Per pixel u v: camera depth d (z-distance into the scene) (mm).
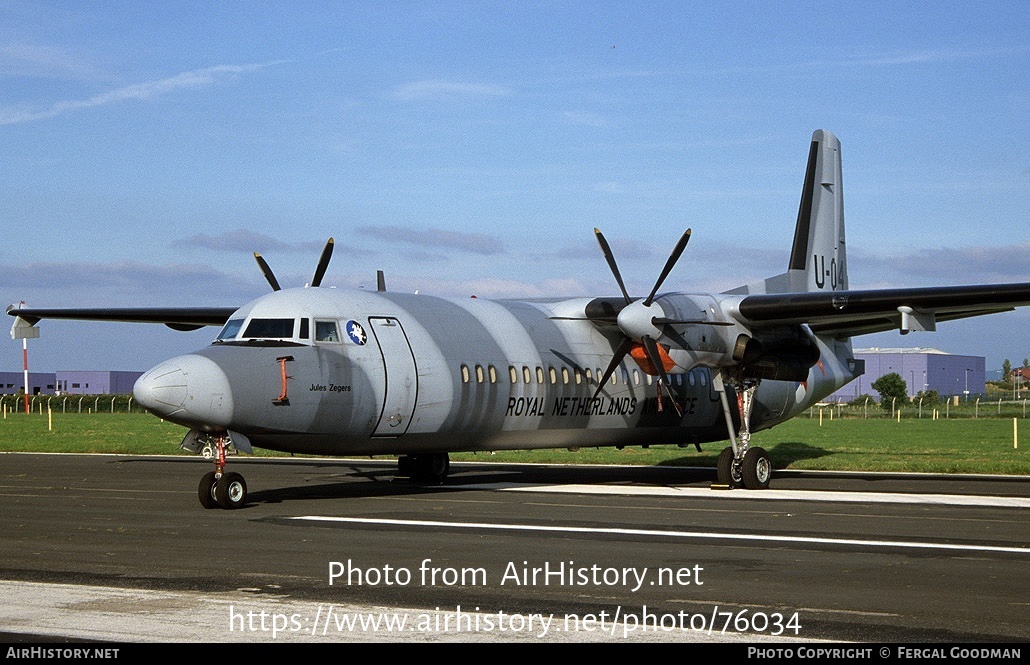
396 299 19844
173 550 12211
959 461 30547
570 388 21875
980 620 8656
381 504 17562
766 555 11938
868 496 19578
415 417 18906
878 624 8539
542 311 22609
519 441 21500
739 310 22141
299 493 19781
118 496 19359
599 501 18312
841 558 11734
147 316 25266
